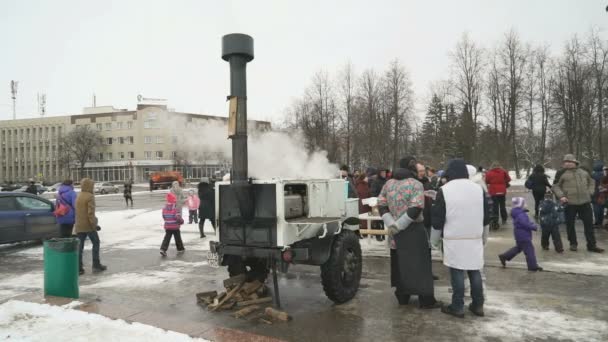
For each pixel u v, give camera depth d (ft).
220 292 18.28
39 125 243.81
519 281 18.43
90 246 31.19
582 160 118.93
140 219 48.80
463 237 13.69
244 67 15.12
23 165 250.78
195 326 12.97
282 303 16.26
